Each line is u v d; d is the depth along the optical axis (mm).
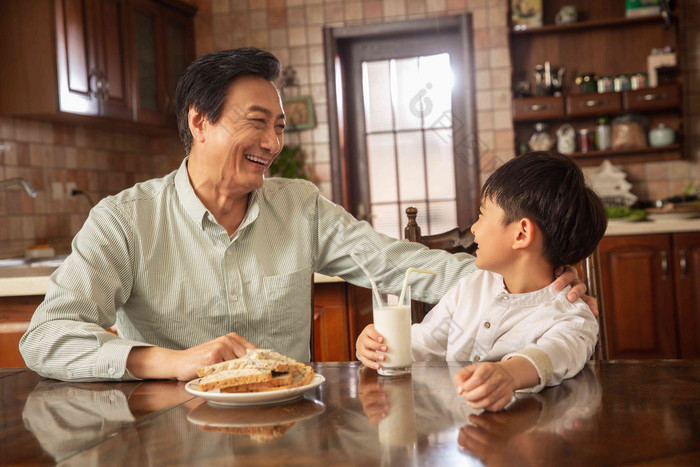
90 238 1312
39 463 687
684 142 4051
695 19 4117
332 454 665
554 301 1120
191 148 1414
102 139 4156
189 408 872
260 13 4547
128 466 661
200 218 1364
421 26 4355
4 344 2135
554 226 1070
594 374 967
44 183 3623
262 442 712
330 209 1552
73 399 963
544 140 4148
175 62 4285
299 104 4488
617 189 4117
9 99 3236
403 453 660
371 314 2076
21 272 2203
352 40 4543
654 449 645
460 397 866
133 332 1418
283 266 1462
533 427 728
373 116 4543
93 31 3451
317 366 1120
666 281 3465
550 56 4262
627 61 4176
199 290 1388
